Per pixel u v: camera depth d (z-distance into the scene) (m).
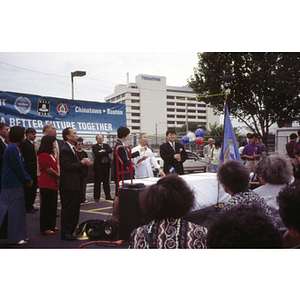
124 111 11.38
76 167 4.39
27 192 6.45
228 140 5.75
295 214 1.50
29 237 4.56
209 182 4.76
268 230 1.29
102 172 7.98
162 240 1.61
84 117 10.41
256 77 17.05
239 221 1.32
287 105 18.06
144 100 140.62
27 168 6.29
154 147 20.48
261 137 19.19
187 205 1.66
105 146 7.99
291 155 8.62
